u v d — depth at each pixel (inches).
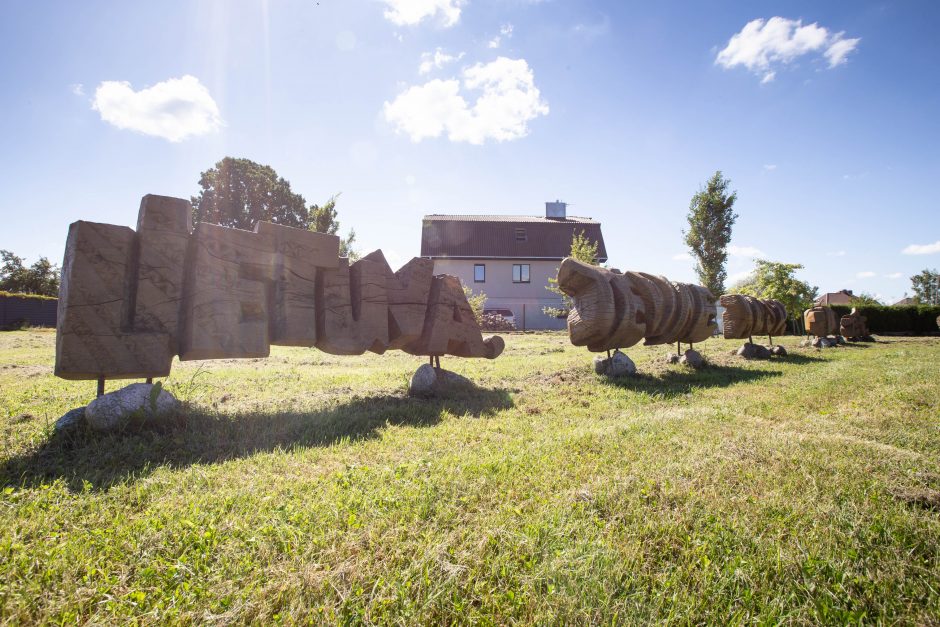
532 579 82.2
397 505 111.2
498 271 1397.6
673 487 122.3
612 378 327.6
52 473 132.9
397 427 191.2
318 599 77.5
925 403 227.9
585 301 332.5
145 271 181.6
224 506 110.2
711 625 73.0
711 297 427.2
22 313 983.6
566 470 137.7
